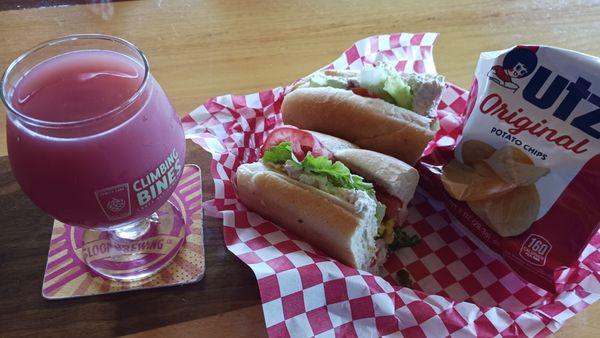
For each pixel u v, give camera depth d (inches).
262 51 15.4
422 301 10.6
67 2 16.3
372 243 11.8
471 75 15.0
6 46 14.7
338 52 15.4
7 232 11.1
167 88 14.3
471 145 12.5
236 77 14.7
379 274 12.4
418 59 15.0
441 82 13.5
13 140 8.4
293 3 16.8
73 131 7.9
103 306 10.0
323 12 16.6
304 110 14.1
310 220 11.4
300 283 10.3
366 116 13.5
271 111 14.7
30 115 8.2
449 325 10.4
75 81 8.6
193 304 10.2
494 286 12.1
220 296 10.4
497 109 11.4
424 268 12.5
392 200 12.4
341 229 11.0
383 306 10.4
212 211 11.8
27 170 8.4
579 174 10.8
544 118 10.8
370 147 13.8
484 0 16.9
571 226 11.2
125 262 10.6
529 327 10.4
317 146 12.6
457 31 16.0
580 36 15.6
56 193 8.5
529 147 11.4
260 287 10.0
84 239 11.0
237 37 15.7
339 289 10.4
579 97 10.1
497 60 10.8
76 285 10.3
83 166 8.2
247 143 14.1
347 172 11.6
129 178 8.6
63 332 9.7
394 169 12.2
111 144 8.1
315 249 11.8
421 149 13.3
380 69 13.9
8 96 8.3
